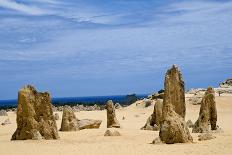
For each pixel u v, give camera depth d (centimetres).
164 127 2130
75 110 6975
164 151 1834
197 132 2688
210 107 2700
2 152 1895
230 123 3928
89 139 2445
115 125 3406
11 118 5294
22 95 2422
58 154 1819
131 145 2088
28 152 1888
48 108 2464
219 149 1834
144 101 6569
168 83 2227
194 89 7475
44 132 2434
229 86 8625
